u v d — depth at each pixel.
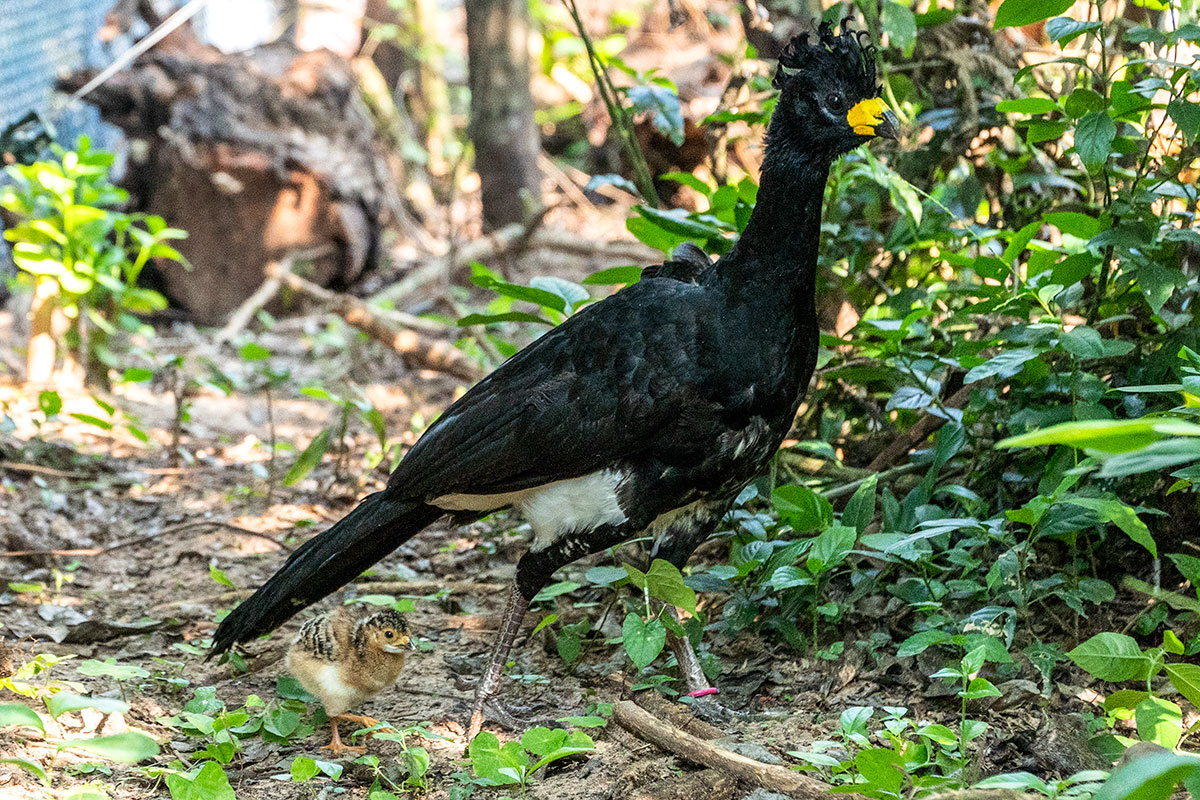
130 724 5.93
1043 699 5.65
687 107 15.32
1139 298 6.79
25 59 15.05
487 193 16.91
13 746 5.40
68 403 11.88
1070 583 6.27
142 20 16.66
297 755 5.74
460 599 7.87
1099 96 6.38
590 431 5.74
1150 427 2.98
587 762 5.58
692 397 5.69
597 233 18.12
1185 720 5.54
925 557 6.14
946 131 8.35
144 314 15.96
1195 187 6.69
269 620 6.11
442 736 5.96
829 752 5.47
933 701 5.94
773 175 5.75
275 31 26.25
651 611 6.27
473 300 16.06
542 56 20.47
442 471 5.95
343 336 14.59
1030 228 6.58
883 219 8.83
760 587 6.71
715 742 5.58
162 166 15.55
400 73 25.39
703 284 5.93
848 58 5.70
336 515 9.62
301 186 15.73
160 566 8.59
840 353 8.14
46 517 9.38
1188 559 5.43
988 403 6.72
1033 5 5.89
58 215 12.84
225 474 10.69
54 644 7.05
